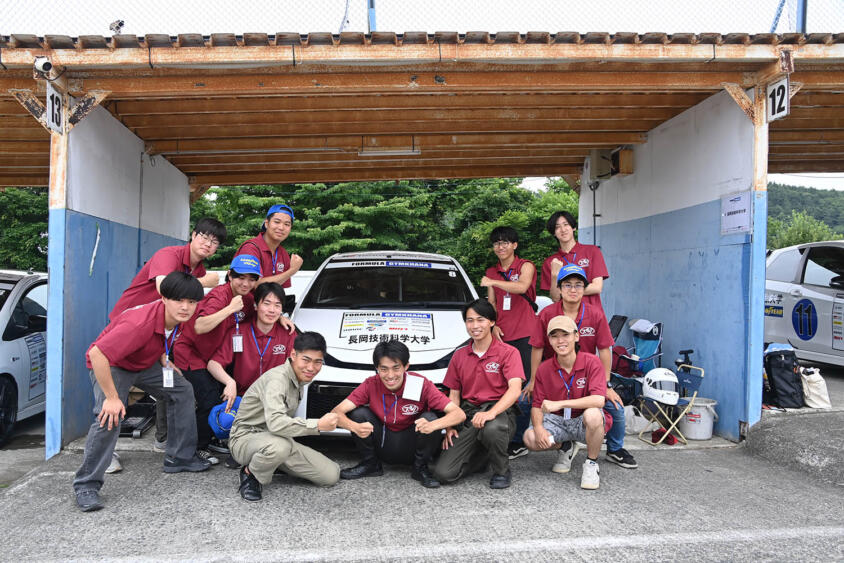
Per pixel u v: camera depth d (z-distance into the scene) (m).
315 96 5.59
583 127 6.63
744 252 4.83
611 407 4.00
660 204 6.36
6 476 4.38
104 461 3.29
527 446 3.93
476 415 3.57
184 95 4.75
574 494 3.55
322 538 2.89
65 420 4.52
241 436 3.50
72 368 4.64
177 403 3.79
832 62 4.71
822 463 3.95
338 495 3.50
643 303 6.73
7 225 19.50
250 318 4.14
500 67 4.65
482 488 3.66
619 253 7.42
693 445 4.75
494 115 6.11
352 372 4.04
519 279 4.57
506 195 18.89
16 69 4.52
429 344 4.33
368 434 3.57
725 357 5.05
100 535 2.92
